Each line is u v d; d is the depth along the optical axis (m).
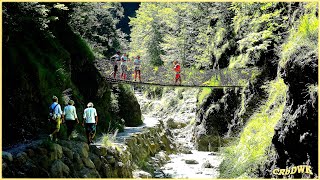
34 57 10.23
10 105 8.56
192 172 13.50
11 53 9.09
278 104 11.89
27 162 7.16
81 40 14.70
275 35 14.66
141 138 15.03
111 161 9.98
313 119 6.72
